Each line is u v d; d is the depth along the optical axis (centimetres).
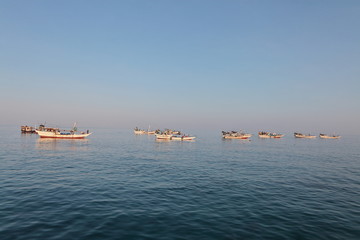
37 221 1252
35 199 1633
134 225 1239
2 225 1188
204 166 3384
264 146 7931
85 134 8988
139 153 4988
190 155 4812
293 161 4116
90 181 2233
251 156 4803
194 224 1270
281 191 2009
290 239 1110
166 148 6400
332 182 2409
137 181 2297
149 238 1096
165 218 1347
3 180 2181
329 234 1173
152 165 3381
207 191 1973
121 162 3594
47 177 2353
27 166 2978
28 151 4609
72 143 7056
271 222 1315
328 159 4525
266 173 2877
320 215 1436
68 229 1165
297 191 2016
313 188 2136
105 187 2023
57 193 1794
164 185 2158
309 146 8531
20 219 1272
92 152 4859
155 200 1691
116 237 1095
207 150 6016
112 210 1456
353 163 3969
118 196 1767
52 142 7069
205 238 1107
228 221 1320
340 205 1644
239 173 2850
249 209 1527
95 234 1120
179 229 1202
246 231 1191
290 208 1560
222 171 2977
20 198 1647
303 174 2848
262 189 2069
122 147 6350
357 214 1462
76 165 3162
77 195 1756
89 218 1316
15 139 7912
